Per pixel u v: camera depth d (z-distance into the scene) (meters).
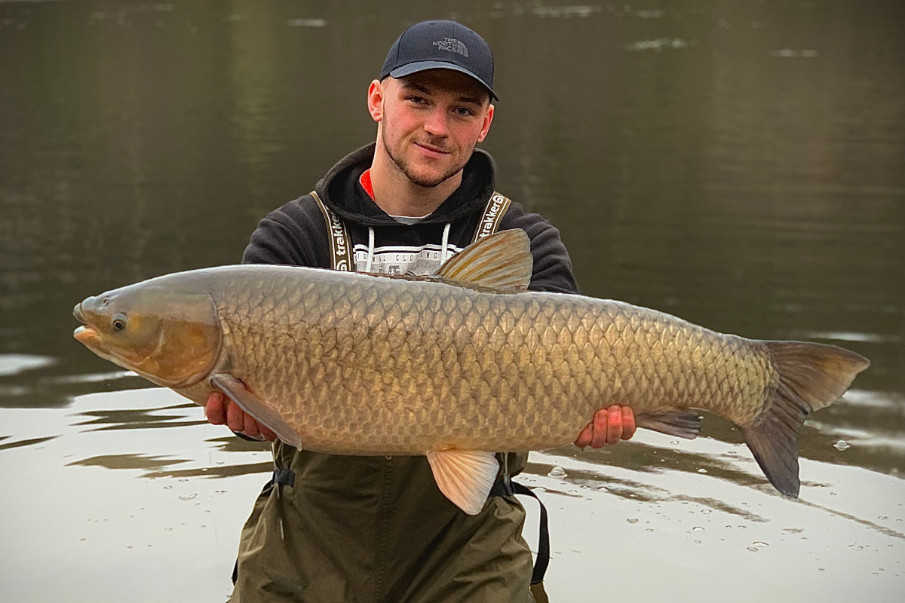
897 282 8.62
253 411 3.12
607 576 4.12
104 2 40.09
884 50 26.89
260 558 3.75
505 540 3.73
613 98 19.41
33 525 4.48
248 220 10.55
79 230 10.27
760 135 15.43
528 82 21.70
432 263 3.89
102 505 4.68
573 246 9.73
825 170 12.95
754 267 9.07
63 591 3.97
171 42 28.84
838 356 3.33
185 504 4.71
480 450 3.27
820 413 5.92
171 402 5.96
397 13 36.84
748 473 5.05
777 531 4.48
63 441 5.37
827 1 41.47
